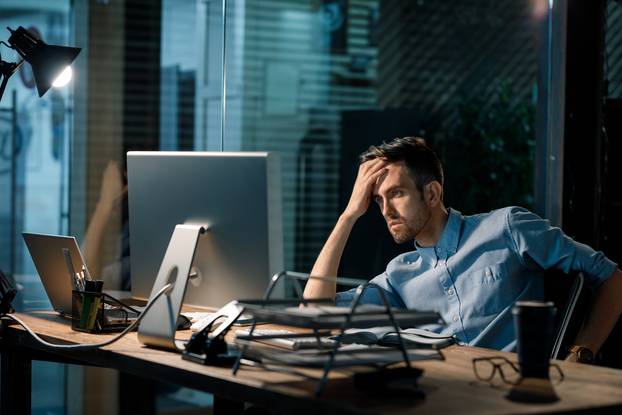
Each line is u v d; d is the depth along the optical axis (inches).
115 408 149.3
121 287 143.1
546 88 116.1
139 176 80.1
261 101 252.8
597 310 85.3
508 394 54.5
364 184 89.2
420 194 87.6
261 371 61.1
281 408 54.3
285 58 255.3
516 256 88.4
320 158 259.1
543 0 117.0
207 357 63.7
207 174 73.7
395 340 70.5
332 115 260.4
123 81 163.0
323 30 259.6
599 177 112.2
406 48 262.5
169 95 169.0
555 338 85.4
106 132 158.1
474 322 87.9
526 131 262.7
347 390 54.9
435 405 51.0
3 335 85.0
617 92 113.8
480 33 263.1
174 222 77.4
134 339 76.9
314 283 87.2
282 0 254.7
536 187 117.5
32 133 147.7
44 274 92.9
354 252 194.2
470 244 89.5
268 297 61.1
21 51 94.5
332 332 74.9
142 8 165.5
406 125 212.8
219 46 175.9
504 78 263.4
